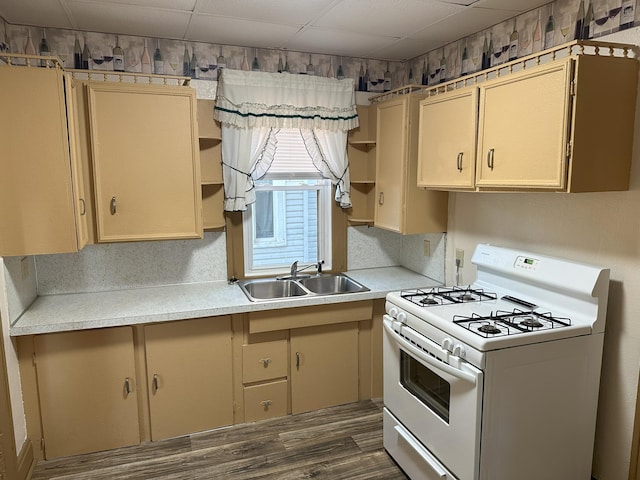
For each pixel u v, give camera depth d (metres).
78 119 2.51
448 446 2.01
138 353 2.64
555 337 1.92
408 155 2.92
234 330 2.83
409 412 2.33
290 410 3.04
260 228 3.41
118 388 2.60
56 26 2.66
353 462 2.56
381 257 3.71
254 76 3.01
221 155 3.08
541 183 1.94
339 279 3.43
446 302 2.38
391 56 3.37
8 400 2.21
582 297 2.06
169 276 3.15
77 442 2.58
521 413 1.91
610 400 2.12
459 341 1.93
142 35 2.84
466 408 1.87
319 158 3.27
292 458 2.59
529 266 2.32
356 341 3.12
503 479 1.93
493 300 2.41
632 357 2.01
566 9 2.23
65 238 2.32
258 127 3.07
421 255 3.47
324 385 3.09
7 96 2.16
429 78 3.27
